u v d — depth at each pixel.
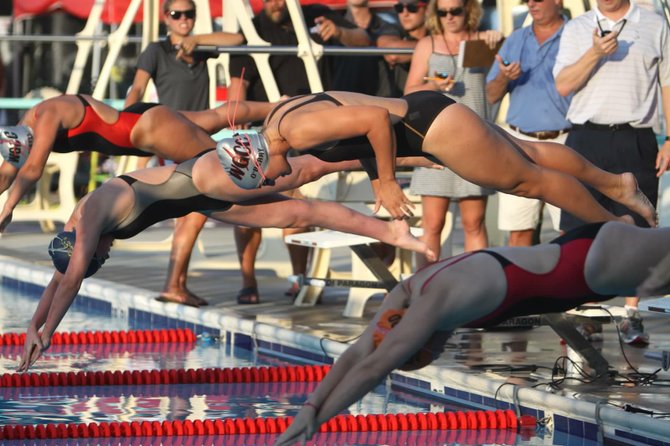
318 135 19.75
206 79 35.19
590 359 23.30
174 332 32.69
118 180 22.55
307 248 35.94
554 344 27.77
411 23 35.44
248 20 36.44
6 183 25.62
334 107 19.94
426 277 15.74
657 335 28.94
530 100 28.73
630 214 25.75
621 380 23.19
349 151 20.80
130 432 21.53
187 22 34.47
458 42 29.67
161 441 21.14
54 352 30.59
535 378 23.53
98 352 30.67
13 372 27.22
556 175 21.41
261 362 29.06
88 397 24.91
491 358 25.83
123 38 46.56
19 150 24.58
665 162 25.81
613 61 25.86
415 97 20.81
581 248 16.03
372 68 37.00
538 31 28.73
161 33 61.41
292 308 34.50
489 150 20.64
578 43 26.34
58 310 21.48
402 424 22.05
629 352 26.52
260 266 42.47
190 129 26.20
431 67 29.56
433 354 15.98
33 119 25.38
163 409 23.69
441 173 29.14
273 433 21.91
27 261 45.59
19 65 67.00
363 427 21.97
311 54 34.34
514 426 22.14
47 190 56.34
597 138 25.95
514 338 28.78
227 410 23.66
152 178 22.66
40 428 21.20
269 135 20.28
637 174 25.86
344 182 36.62
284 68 36.62
